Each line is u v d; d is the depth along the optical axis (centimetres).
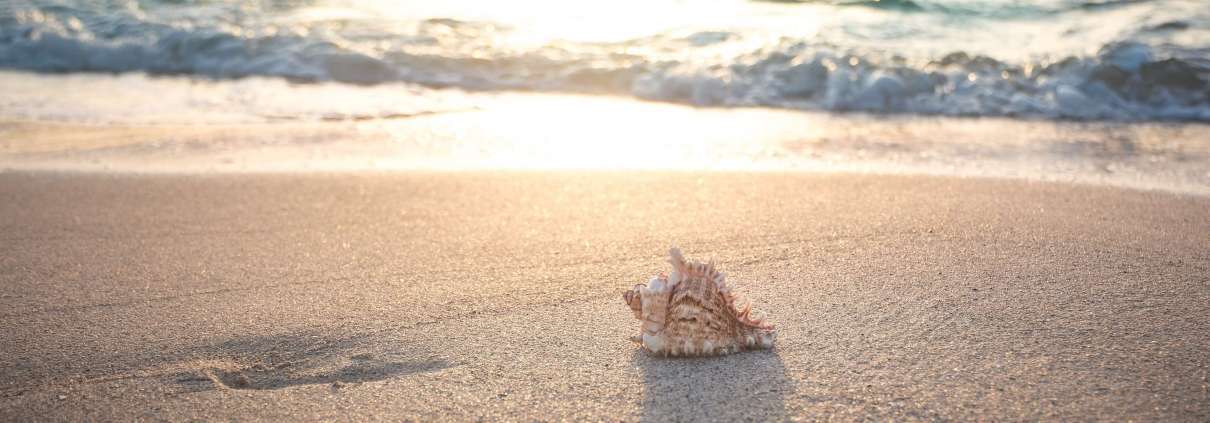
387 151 199
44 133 214
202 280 134
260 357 115
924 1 332
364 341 118
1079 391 106
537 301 127
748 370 110
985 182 171
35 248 145
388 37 304
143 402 108
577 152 199
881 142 208
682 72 262
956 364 111
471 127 221
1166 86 245
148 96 254
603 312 124
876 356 112
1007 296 125
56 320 124
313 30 311
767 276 133
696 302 112
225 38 299
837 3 340
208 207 162
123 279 135
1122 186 169
